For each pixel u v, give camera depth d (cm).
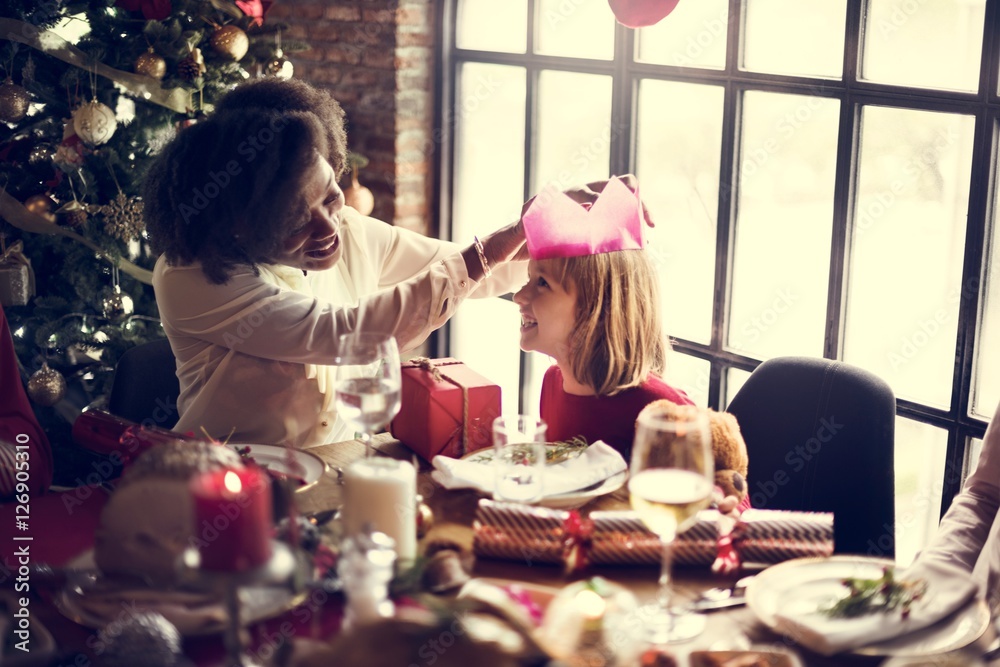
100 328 289
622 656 99
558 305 155
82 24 296
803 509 172
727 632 107
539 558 123
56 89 274
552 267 152
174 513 111
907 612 106
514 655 95
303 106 192
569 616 101
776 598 111
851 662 101
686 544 122
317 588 114
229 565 92
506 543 123
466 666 92
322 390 189
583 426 158
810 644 103
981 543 145
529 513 124
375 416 126
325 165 181
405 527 119
